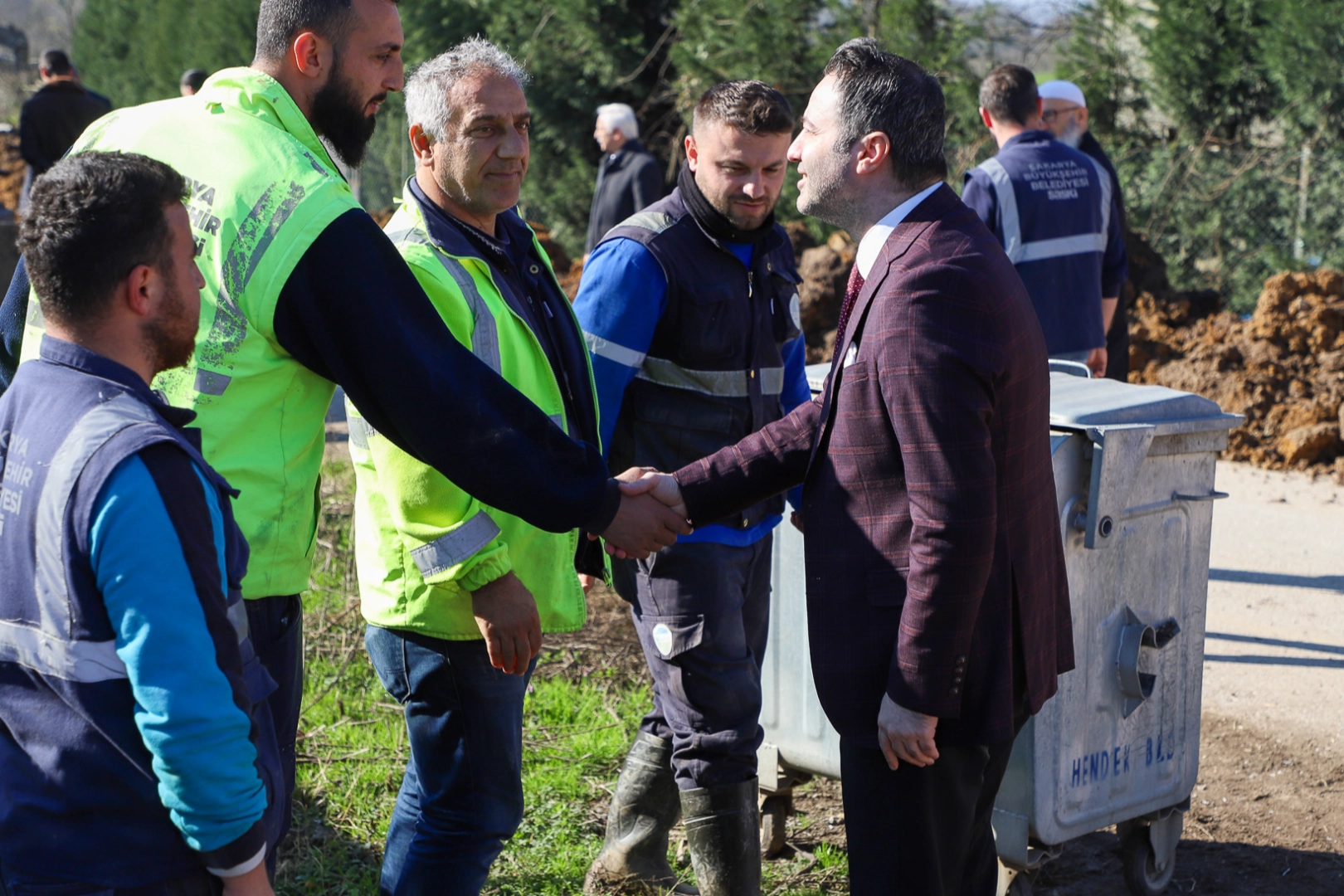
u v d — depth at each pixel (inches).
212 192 77.5
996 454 88.6
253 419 78.3
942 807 91.6
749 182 111.0
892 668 87.5
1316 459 282.2
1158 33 526.0
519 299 98.4
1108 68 546.6
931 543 84.7
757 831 112.4
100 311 64.1
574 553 109.2
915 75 92.1
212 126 79.6
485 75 94.8
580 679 176.4
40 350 71.1
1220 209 497.7
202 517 63.4
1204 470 122.1
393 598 94.9
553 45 627.5
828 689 92.4
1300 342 299.1
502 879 125.7
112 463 60.9
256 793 64.4
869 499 90.0
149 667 60.4
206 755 61.4
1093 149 224.4
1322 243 482.6
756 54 554.3
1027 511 91.2
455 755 97.1
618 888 123.1
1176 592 121.0
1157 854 125.6
